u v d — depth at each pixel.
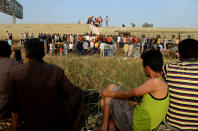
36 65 2.20
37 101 2.14
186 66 2.50
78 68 6.24
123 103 2.77
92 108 4.42
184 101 2.45
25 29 27.17
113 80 5.19
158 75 2.60
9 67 3.45
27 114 2.19
